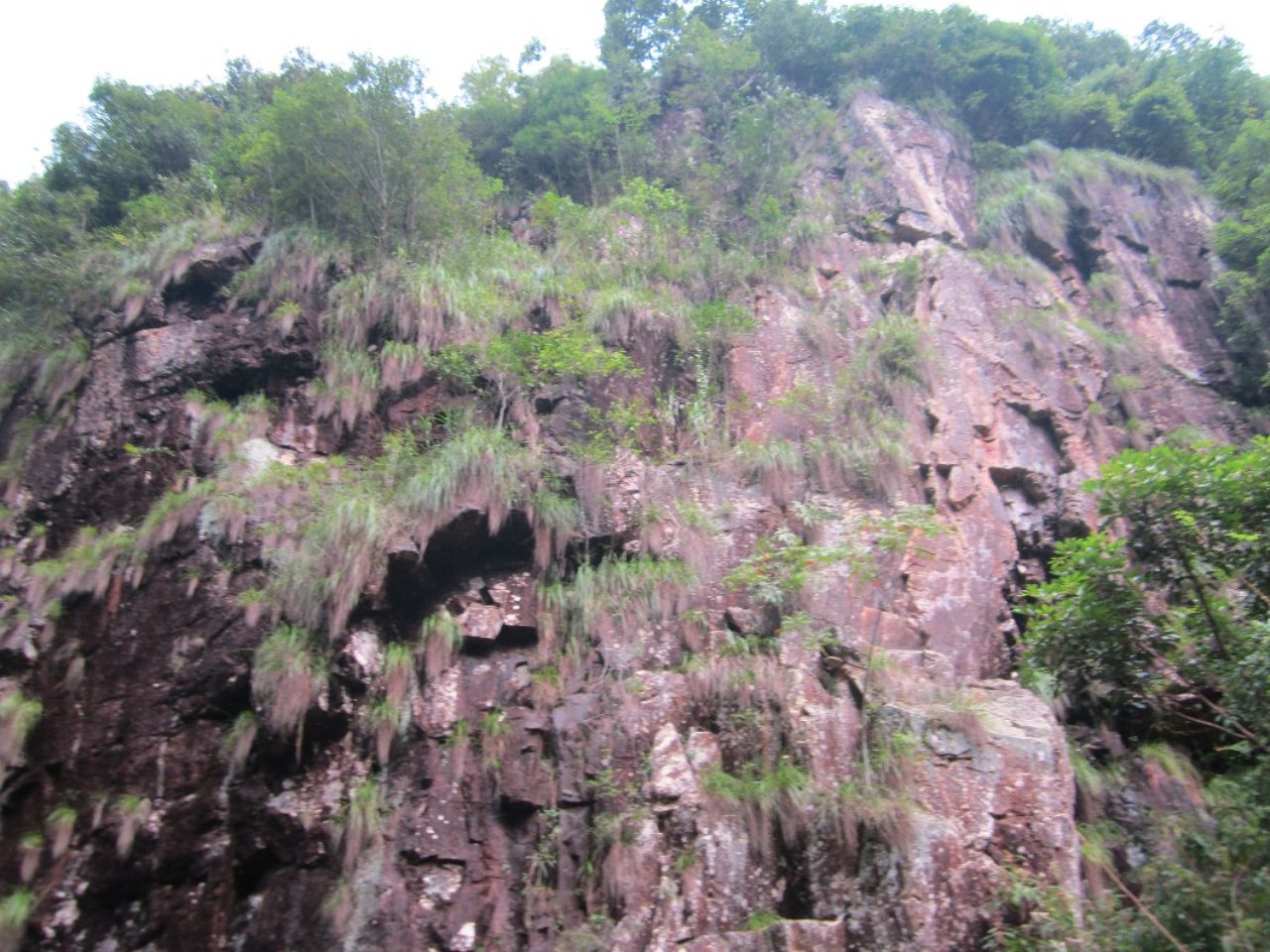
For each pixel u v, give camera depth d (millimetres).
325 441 12695
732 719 10273
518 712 10484
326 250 14344
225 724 10273
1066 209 20297
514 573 11578
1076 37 28172
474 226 16938
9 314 14312
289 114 15203
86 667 10805
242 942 9289
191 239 14570
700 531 12047
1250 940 7184
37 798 10117
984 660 12055
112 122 19344
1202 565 10180
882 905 8594
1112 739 11422
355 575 10711
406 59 16047
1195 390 17234
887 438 13836
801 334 15617
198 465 12258
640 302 14820
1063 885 8734
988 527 13352
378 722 10242
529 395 13156
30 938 9320
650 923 8773
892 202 19438
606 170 20359
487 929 9227
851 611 11664
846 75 23375
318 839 9703
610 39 25766
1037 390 15344
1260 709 8828
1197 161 22844
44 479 12742
